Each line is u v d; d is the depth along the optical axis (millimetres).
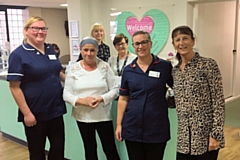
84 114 2383
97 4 5930
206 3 5035
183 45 1686
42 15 8445
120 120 2107
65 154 3244
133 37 1950
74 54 6094
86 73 2383
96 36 3715
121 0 5598
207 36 5191
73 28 5969
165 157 2410
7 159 3420
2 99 3992
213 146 1682
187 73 1706
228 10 5793
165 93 1992
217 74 1659
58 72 2439
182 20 4793
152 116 1934
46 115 2354
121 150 2652
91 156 2510
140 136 1977
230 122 4633
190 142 1724
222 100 1660
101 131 2463
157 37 5180
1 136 4230
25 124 2307
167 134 2002
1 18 7723
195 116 1693
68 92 2418
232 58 6105
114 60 3525
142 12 5316
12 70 2186
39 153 2443
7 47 6875
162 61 1966
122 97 2082
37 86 2281
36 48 2295
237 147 3596
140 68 1955
